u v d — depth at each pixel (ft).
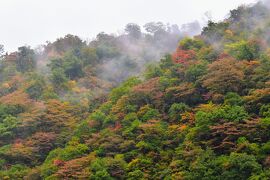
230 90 174.60
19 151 199.11
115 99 211.41
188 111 176.96
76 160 167.53
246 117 151.12
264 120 144.66
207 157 143.02
